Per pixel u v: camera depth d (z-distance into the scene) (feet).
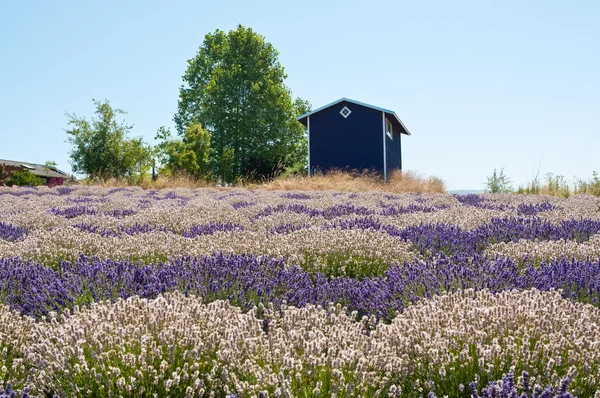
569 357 10.73
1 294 17.21
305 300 17.44
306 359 11.05
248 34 188.75
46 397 11.39
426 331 12.46
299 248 23.34
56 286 17.63
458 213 36.40
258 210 42.78
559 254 21.88
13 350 12.73
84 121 149.79
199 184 96.84
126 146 152.25
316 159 126.31
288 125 186.19
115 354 11.22
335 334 12.38
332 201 49.11
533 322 12.23
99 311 12.97
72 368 10.73
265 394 10.02
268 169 153.69
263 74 186.39
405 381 11.52
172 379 10.61
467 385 10.94
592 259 21.49
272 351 11.65
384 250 22.88
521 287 17.69
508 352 11.01
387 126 129.39
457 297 14.94
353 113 124.88
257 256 22.67
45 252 22.47
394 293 17.90
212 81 179.83
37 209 42.78
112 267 19.69
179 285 17.92
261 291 17.90
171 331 11.51
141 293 17.13
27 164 231.71
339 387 10.34
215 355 11.69
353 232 25.07
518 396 9.95
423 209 43.04
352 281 19.76
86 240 24.49
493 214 35.35
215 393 11.08
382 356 11.14
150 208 42.09
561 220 31.81
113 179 103.81
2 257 21.97
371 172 122.93
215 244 24.17
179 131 192.75
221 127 179.83
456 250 25.23
